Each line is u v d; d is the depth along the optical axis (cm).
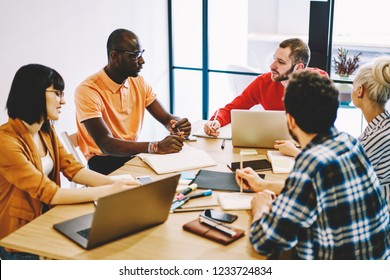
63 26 337
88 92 289
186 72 478
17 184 204
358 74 219
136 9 414
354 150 160
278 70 295
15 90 209
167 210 184
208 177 227
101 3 371
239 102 323
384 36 412
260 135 266
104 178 225
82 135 302
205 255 165
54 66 334
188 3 455
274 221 155
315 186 151
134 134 319
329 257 160
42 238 177
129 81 312
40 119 214
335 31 411
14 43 301
